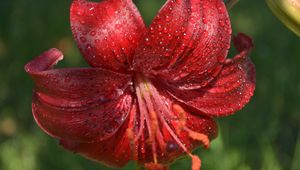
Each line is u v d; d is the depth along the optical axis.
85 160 0.70
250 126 0.74
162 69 0.43
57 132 0.42
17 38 0.89
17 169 0.69
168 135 0.44
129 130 0.42
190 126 0.45
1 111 0.80
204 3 0.42
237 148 0.68
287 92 0.79
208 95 0.44
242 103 0.44
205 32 0.42
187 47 0.42
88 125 0.42
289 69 0.83
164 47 0.42
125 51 0.41
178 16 0.41
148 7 0.97
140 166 0.45
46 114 0.41
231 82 0.44
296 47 0.85
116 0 0.41
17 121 0.79
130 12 0.41
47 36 0.90
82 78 0.41
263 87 0.80
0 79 0.84
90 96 0.42
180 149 0.44
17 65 0.87
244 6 0.99
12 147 0.71
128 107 0.44
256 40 0.90
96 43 0.41
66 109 0.42
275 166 0.65
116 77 0.42
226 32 0.42
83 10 0.41
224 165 0.64
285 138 0.75
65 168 0.69
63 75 0.41
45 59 0.41
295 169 0.68
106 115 0.43
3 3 0.91
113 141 0.43
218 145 0.64
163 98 0.45
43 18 0.91
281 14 0.46
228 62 0.43
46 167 0.70
